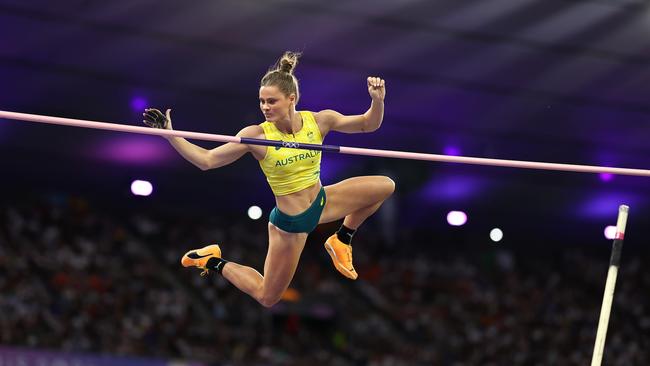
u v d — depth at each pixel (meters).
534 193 32.06
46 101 24.45
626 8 22.08
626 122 26.89
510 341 27.55
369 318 28.06
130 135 26.83
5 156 28.11
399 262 31.62
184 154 6.79
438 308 29.36
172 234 30.09
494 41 23.09
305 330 26.92
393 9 21.83
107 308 23.42
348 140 27.27
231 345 23.67
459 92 25.16
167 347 22.45
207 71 23.55
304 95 24.64
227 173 30.31
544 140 27.88
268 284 7.39
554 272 34.12
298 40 22.59
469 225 34.38
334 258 7.81
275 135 7.07
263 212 33.22
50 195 30.56
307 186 7.18
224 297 26.64
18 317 21.66
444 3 21.73
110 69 23.17
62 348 21.11
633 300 32.34
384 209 31.95
